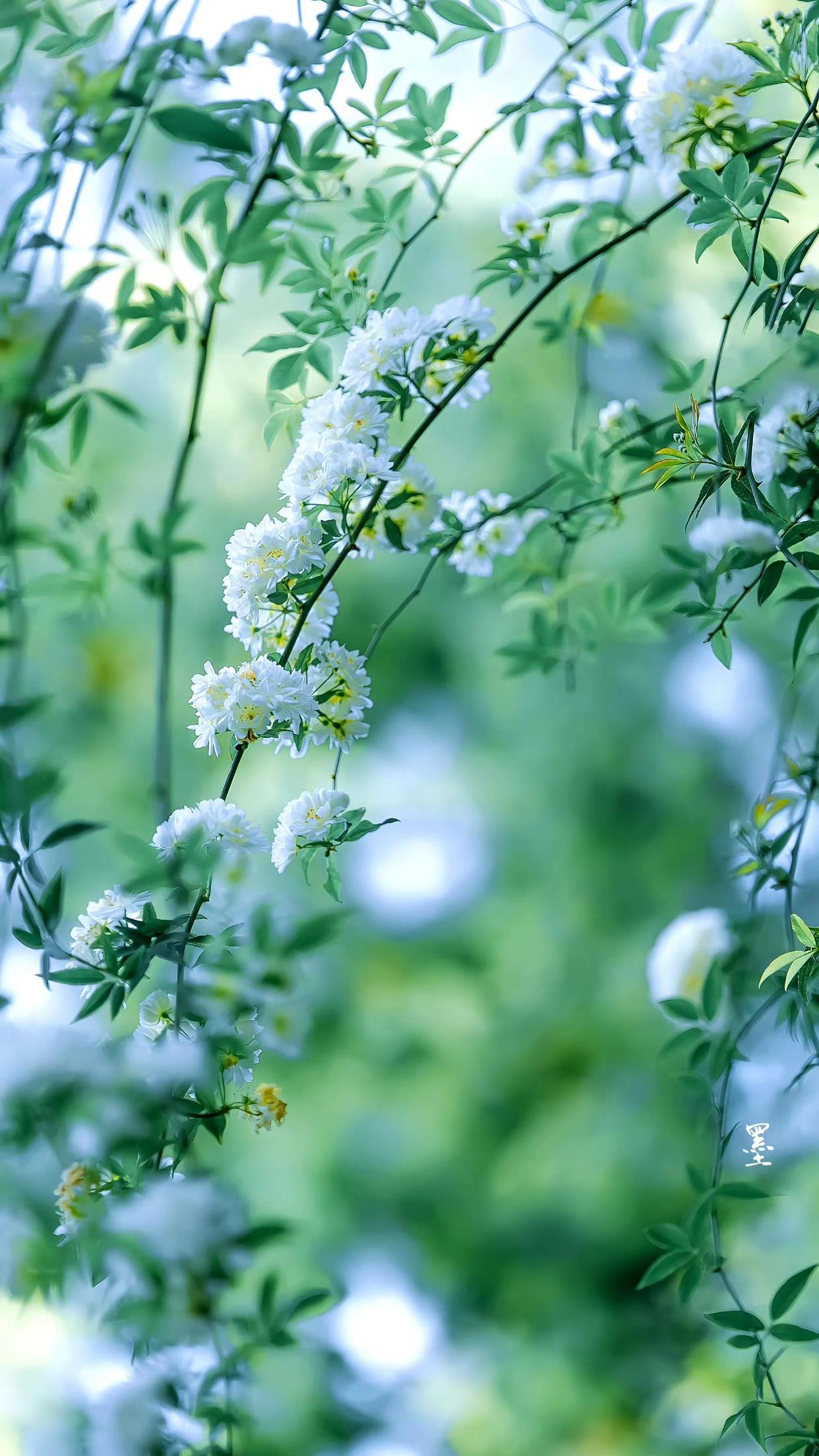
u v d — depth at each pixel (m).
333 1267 3.16
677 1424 2.41
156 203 1.50
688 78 1.54
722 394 1.60
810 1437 1.53
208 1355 1.49
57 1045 1.45
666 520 2.81
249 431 3.00
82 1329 1.48
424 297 2.94
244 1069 1.48
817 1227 1.96
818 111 1.53
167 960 1.49
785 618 1.76
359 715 1.52
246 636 1.53
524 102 1.61
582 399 1.70
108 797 3.03
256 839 1.49
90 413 1.50
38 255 1.48
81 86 1.47
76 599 1.58
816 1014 1.56
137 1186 1.46
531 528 1.70
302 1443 2.77
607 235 1.67
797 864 1.60
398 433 2.91
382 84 1.57
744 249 1.54
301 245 1.59
